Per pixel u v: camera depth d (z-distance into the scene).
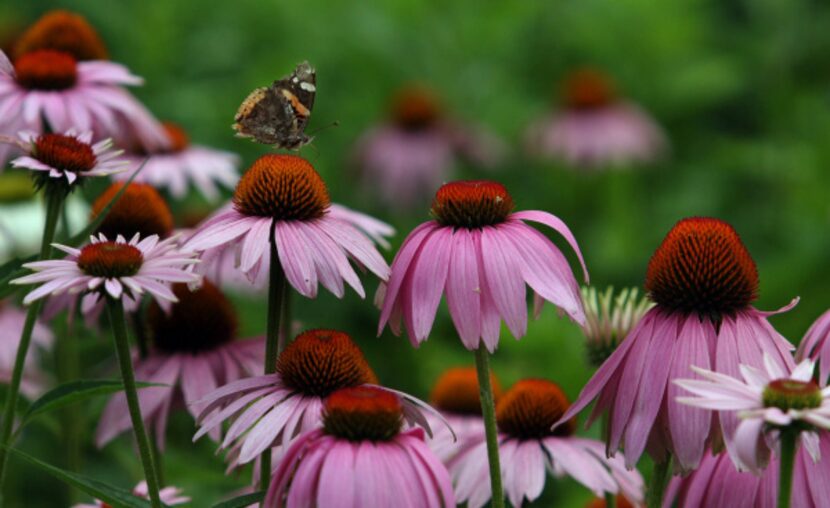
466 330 1.39
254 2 3.06
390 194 3.03
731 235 1.41
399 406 1.37
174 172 1.85
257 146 2.62
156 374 1.56
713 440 1.38
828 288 2.42
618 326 1.54
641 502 1.52
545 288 1.40
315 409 1.39
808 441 1.34
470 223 1.42
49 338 1.79
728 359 1.39
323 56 3.01
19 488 1.90
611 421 1.39
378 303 1.42
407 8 3.07
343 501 1.33
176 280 1.36
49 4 2.91
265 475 1.41
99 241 1.37
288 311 1.50
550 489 1.83
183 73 2.88
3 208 2.01
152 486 1.38
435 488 1.36
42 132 1.65
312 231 1.42
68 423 1.67
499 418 1.55
